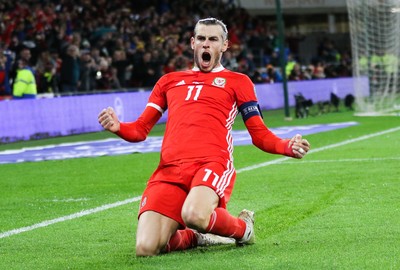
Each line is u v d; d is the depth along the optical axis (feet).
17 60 77.36
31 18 98.32
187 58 103.35
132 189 40.24
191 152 23.70
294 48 147.54
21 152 62.80
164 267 21.62
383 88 101.40
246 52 121.39
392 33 99.09
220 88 24.49
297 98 91.71
